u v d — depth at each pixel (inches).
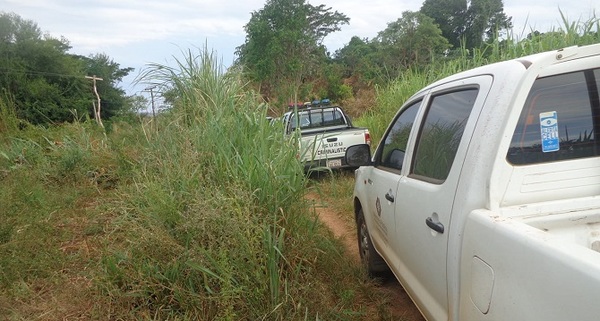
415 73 374.9
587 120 82.7
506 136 78.7
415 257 106.5
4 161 243.6
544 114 82.0
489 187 77.9
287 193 143.1
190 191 143.0
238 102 195.5
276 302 115.0
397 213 120.0
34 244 149.8
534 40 225.1
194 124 183.2
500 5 1611.7
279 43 1416.1
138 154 224.5
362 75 1350.9
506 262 65.2
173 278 118.8
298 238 136.9
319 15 1914.4
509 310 64.1
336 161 313.6
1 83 805.9
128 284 118.3
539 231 63.7
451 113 100.9
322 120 378.9
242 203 130.8
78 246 158.2
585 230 77.1
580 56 80.2
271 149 153.0
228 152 154.4
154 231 127.9
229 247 121.5
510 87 80.5
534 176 79.9
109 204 180.2
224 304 108.6
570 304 52.6
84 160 239.5
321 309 120.3
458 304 81.9
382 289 151.3
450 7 1916.8
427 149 109.2
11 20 1080.8
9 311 115.0
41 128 305.7
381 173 143.0
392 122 150.3
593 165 81.6
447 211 86.0
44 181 225.3
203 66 210.2
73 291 123.0
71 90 935.0
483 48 264.2
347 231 222.7
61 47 1274.6
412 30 1326.3
